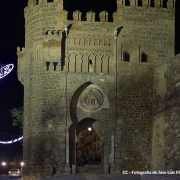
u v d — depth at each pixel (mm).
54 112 39938
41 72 40562
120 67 41094
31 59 41719
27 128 41250
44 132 39875
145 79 41312
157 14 42156
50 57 39719
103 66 41000
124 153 40219
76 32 40906
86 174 38719
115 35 41031
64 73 40312
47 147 39656
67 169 39344
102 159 41188
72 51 40719
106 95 40688
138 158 40312
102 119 40625
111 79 40906
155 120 40406
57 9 40906
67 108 40031
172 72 38312
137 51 41531
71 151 40312
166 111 38625
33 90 40875
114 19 41594
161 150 38812
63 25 40812
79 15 41250
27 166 40688
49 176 39250
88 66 40812
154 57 41750
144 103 41031
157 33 42000
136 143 40469
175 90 37500
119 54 41188
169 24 42250
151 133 40719
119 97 40812
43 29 40875
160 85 40250
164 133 38562
